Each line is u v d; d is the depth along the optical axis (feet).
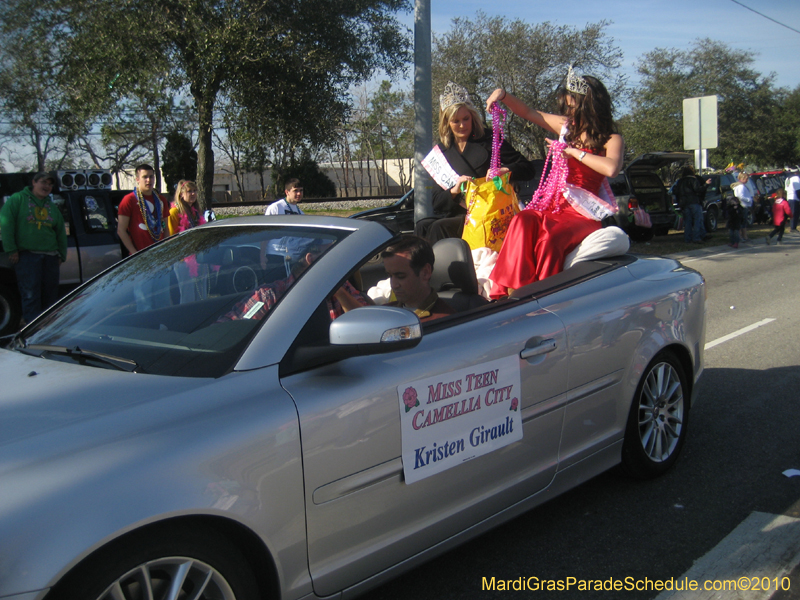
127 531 5.86
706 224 66.44
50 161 106.83
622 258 12.42
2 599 5.32
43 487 5.74
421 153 33.12
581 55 86.69
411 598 9.02
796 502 11.54
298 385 7.36
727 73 131.13
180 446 6.38
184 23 53.62
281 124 60.29
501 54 86.28
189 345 7.80
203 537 6.42
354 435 7.50
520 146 92.84
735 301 31.45
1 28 56.70
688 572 9.55
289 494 6.96
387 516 7.91
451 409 8.51
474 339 8.95
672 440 12.70
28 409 6.61
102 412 6.54
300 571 7.13
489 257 13.03
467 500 8.87
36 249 25.00
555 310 10.21
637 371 11.44
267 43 55.47
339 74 61.67
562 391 10.03
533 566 9.78
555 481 10.19
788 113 157.28
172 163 123.54
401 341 7.41
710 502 11.62
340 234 8.96
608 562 9.86
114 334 8.54
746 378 18.89
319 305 7.98
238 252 9.21
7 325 28.12
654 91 125.90
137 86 55.83
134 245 23.57
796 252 50.83
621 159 12.51
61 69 58.70
